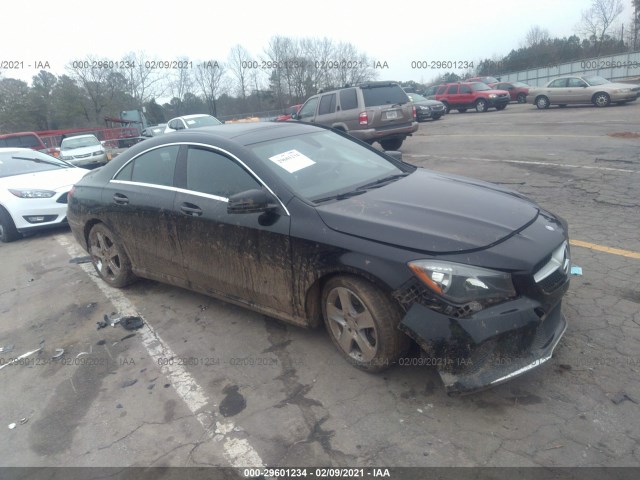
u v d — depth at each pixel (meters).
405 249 2.73
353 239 2.91
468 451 2.46
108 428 2.92
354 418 2.78
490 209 3.12
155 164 4.29
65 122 47.56
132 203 4.34
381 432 2.65
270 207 3.26
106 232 4.80
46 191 7.46
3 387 3.48
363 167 4.00
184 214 3.86
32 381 3.52
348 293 3.03
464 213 3.04
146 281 5.16
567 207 6.34
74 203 5.12
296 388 3.10
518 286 2.63
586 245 4.95
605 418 2.58
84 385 3.39
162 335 3.96
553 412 2.66
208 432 2.80
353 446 2.58
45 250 6.89
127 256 4.71
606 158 9.11
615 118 15.24
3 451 2.83
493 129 15.80
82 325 4.30
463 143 13.20
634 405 2.65
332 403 2.92
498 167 9.28
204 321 4.11
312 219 3.12
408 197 3.32
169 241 4.09
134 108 44.44
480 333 2.52
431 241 2.73
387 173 4.00
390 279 2.72
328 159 3.92
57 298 4.99
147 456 2.67
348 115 11.70
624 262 4.43
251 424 2.82
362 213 3.06
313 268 3.08
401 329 2.69
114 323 4.25
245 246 3.47
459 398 2.84
